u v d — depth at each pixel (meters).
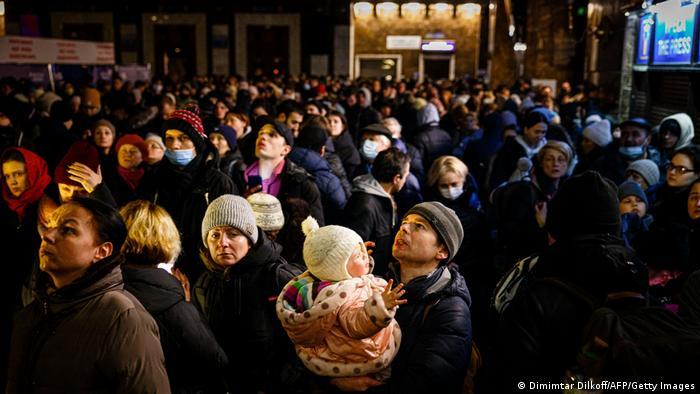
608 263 2.22
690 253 3.60
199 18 30.80
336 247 2.41
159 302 2.65
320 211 4.79
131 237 2.72
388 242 4.30
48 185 4.11
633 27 10.48
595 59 14.06
